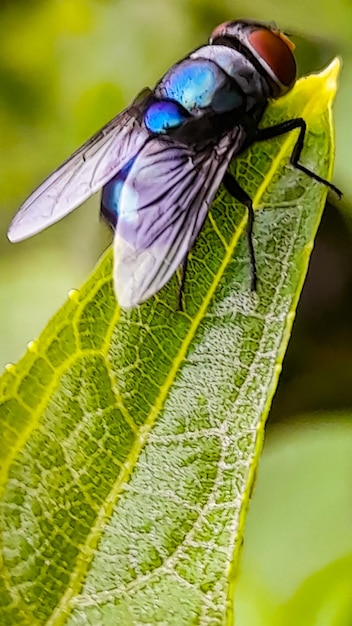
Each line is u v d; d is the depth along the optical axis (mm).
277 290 81
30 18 111
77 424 79
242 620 91
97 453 79
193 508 79
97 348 80
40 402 79
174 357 81
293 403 102
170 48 111
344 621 91
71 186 94
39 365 79
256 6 105
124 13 110
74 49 111
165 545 79
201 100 91
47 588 79
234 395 80
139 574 79
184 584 79
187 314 81
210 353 81
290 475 94
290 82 92
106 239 107
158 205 90
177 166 91
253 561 92
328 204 105
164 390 80
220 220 83
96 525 79
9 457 79
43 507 79
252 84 91
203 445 80
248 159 83
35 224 94
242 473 79
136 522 79
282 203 82
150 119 92
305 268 81
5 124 110
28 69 111
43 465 79
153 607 79
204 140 91
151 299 81
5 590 79
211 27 110
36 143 111
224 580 79
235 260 82
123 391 80
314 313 104
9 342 105
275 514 94
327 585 92
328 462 95
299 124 83
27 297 106
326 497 94
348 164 99
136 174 91
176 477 80
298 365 103
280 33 93
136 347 80
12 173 110
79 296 80
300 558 92
